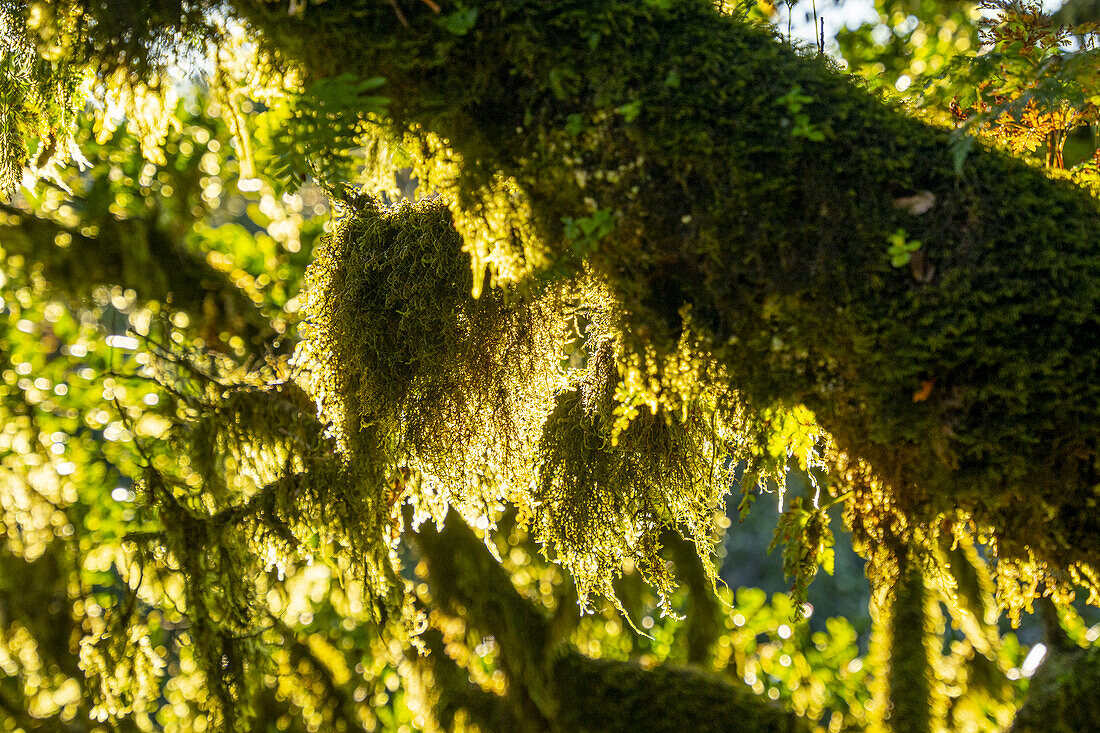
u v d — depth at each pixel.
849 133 1.28
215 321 3.35
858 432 1.38
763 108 1.30
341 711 3.54
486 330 1.81
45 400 3.85
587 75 1.34
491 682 3.17
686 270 1.39
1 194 2.14
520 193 1.47
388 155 1.85
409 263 1.82
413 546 3.22
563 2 1.35
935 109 1.69
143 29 1.64
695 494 1.88
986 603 2.87
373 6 1.42
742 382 1.42
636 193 1.33
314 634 3.82
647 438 1.86
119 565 3.27
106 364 3.94
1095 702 2.20
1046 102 1.52
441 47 1.39
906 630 2.81
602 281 1.55
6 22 1.74
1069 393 1.18
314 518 2.34
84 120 3.32
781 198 1.28
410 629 2.29
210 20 1.61
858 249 1.25
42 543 3.59
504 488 1.95
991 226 1.23
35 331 4.02
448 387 1.83
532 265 1.52
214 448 2.66
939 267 1.23
